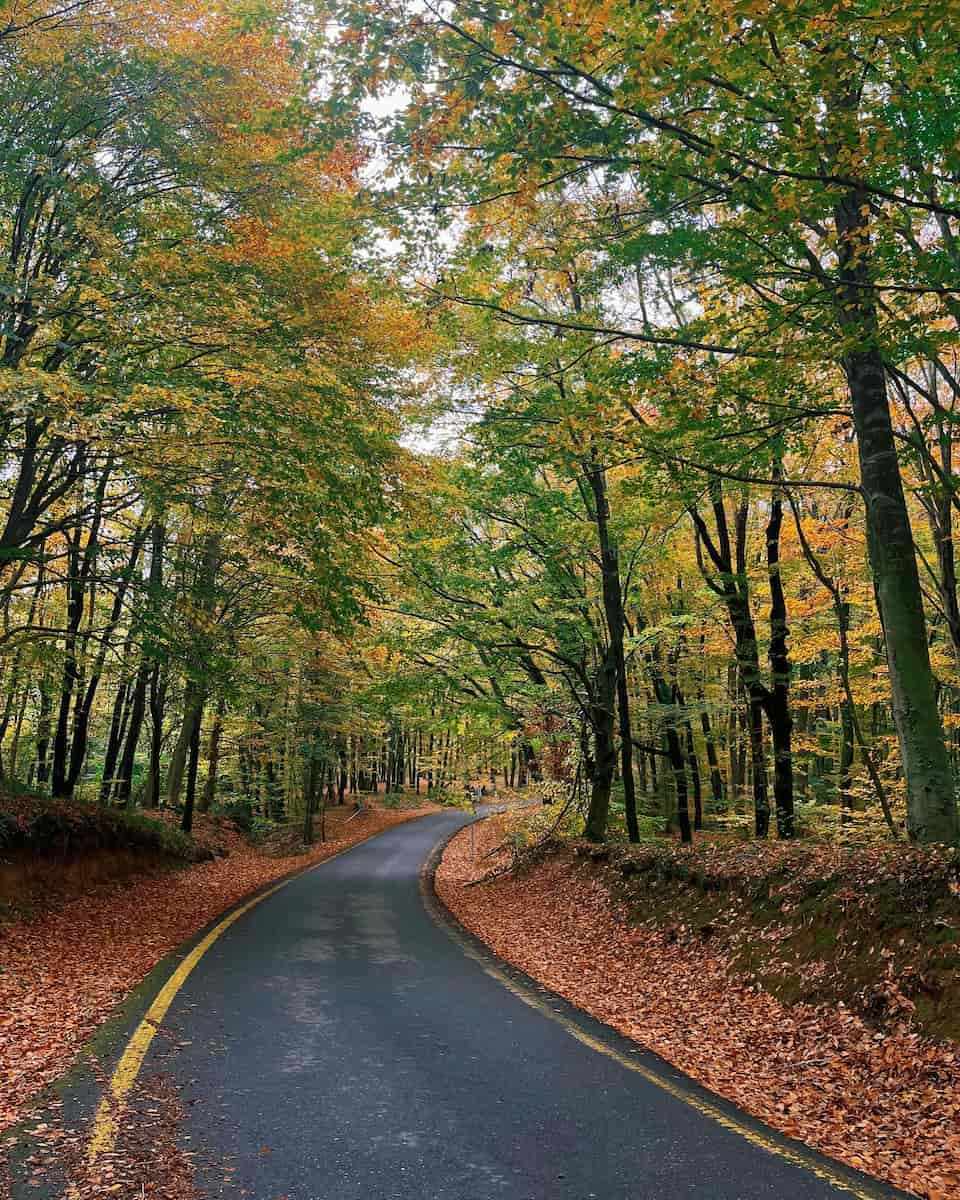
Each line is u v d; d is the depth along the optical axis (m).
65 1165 3.93
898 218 6.57
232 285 9.83
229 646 16.45
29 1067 5.48
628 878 12.38
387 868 22.92
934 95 5.94
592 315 11.01
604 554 15.56
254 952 9.96
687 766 25.02
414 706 17.84
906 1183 3.99
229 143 9.75
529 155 6.03
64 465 13.49
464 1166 4.00
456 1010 7.25
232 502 13.26
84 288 8.76
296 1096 4.95
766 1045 6.41
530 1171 3.95
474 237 8.27
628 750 15.37
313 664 26.94
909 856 7.36
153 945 10.39
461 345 11.96
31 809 13.25
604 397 8.34
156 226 9.73
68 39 9.02
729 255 7.92
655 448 8.73
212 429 9.66
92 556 12.78
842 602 16.61
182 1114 4.61
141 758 37.69
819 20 4.80
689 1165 4.07
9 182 9.45
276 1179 3.81
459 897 16.62
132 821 17.48
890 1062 5.58
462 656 17.98
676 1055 6.09
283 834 33.34
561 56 5.82
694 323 8.43
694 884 10.60
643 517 14.05
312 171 10.04
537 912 13.37
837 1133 4.70
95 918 11.91
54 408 8.10
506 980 8.64
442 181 6.93
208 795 30.38
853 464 13.64
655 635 17.64
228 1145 4.20
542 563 16.27
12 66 9.02
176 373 9.92
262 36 9.30
